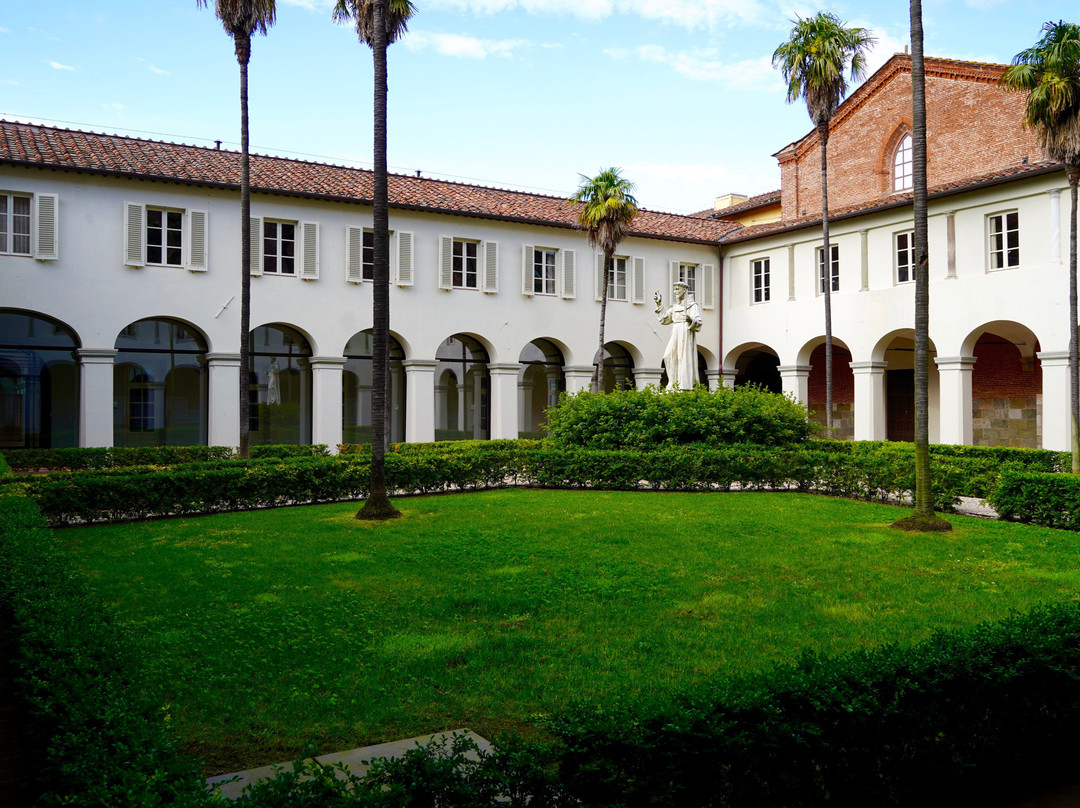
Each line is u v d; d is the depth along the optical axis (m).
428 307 25.02
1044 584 8.45
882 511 13.36
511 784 3.27
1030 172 20.28
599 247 26.08
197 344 22.45
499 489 16.94
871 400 24.89
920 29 11.34
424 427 24.92
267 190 22.23
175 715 5.22
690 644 6.53
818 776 3.81
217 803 3.05
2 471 14.07
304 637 6.80
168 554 10.17
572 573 8.97
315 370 23.50
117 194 20.81
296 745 4.82
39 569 6.54
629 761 3.45
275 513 13.58
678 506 13.92
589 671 5.93
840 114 28.48
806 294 26.95
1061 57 15.20
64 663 4.30
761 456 16.33
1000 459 17.98
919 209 11.48
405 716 5.20
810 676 4.18
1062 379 20.00
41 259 19.75
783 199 30.88
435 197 25.53
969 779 4.29
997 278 21.44
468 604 7.80
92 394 20.48
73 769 3.12
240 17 17.80
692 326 20.45
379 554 10.07
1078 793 4.41
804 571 9.03
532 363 27.70
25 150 19.91
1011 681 4.43
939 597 7.96
